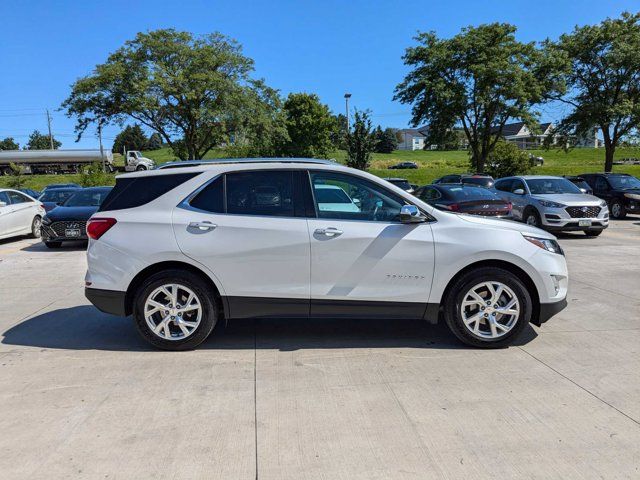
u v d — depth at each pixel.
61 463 2.96
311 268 4.63
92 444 3.16
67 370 4.32
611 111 27.92
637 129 29.89
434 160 78.94
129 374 4.23
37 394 3.86
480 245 4.64
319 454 3.04
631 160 68.31
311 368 4.35
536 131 31.72
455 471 2.87
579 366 4.36
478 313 4.71
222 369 4.33
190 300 4.70
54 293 7.36
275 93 40.03
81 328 5.57
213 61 36.75
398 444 3.14
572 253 10.64
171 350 4.78
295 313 4.71
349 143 31.25
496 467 2.90
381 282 4.66
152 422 3.42
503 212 11.41
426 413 3.53
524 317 4.68
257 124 38.44
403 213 4.52
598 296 6.82
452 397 3.78
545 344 4.92
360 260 4.63
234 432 3.29
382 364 4.43
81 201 13.38
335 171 4.82
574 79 30.67
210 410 3.59
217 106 36.97
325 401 3.72
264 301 4.67
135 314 4.70
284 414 3.53
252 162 4.89
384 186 4.81
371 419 3.45
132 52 36.59
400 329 5.43
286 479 2.80
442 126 32.97
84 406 3.65
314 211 4.71
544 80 31.03
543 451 3.06
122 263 4.67
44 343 5.06
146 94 34.91
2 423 3.42
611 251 10.91
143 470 2.88
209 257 4.61
